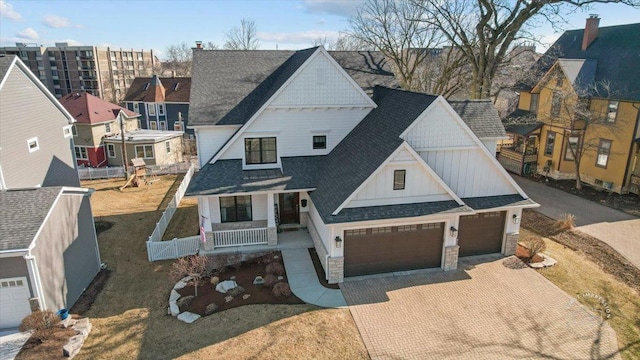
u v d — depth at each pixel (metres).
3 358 11.65
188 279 15.88
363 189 15.12
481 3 26.69
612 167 26.72
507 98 43.53
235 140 18.86
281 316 13.46
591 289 15.23
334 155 19.30
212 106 19.80
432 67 36.44
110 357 11.82
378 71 23.34
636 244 18.86
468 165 16.86
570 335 12.66
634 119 24.98
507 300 14.49
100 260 17.67
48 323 12.53
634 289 15.29
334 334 12.60
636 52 26.67
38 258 12.84
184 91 58.97
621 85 26.03
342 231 15.13
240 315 13.54
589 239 19.45
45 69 92.62
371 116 19.47
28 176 17.66
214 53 22.25
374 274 16.25
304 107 19.06
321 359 11.57
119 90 99.06
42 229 13.07
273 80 21.64
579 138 27.38
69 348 11.83
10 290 12.69
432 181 15.61
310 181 18.27
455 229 16.02
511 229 17.66
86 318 13.60
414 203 15.75
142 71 110.69
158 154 40.78
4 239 12.41
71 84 94.44
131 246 19.48
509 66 30.69
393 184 15.35
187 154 48.59
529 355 11.79
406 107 17.05
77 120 39.44
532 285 15.48
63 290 14.21
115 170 33.97
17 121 16.94
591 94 26.98
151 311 14.16
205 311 13.80
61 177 20.58
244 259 17.44
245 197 18.95
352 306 14.05
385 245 16.06
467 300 14.46
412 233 16.17
